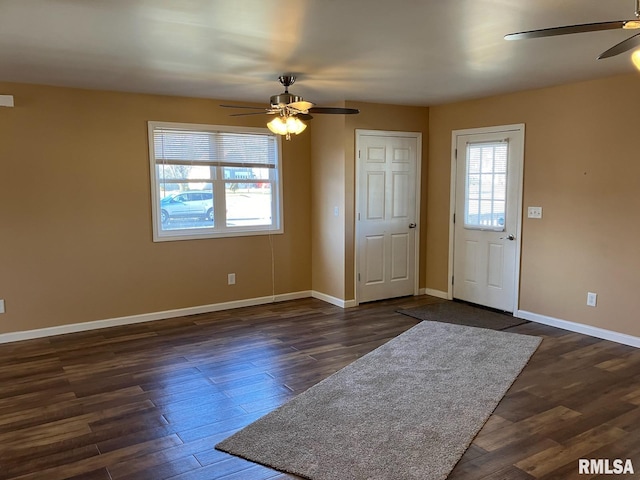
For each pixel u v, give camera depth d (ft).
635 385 11.62
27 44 10.47
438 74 13.70
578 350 14.01
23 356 13.85
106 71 13.08
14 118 14.67
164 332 16.05
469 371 12.48
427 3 8.18
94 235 16.17
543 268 16.51
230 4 8.15
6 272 14.93
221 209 18.60
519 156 16.92
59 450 8.98
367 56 11.64
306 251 20.70
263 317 17.78
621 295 14.49
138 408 10.62
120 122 16.26
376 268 19.84
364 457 8.61
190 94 16.76
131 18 8.84
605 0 8.05
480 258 18.76
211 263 18.47
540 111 16.15
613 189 14.46
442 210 20.17
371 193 19.33
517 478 8.02
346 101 18.19
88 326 16.29
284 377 12.26
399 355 13.69
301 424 9.82
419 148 20.29
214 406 10.68
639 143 13.79
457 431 9.49
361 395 11.13
